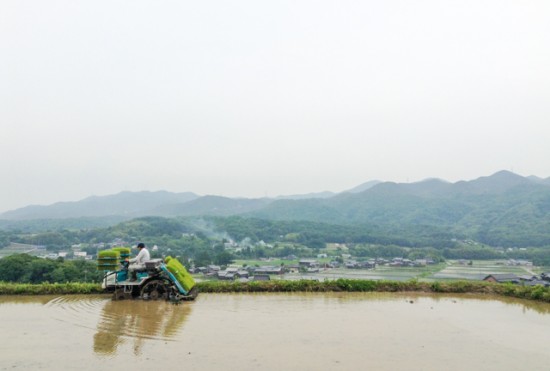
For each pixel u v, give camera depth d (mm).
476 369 6387
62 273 26000
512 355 7102
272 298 12461
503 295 13320
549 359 6898
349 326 9070
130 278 12461
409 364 6578
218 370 6191
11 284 13000
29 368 6219
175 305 11242
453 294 13484
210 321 9438
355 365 6496
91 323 9164
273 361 6641
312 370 6246
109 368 6234
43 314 10055
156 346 7426
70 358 6711
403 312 10648
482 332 8672
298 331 8594
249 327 8906
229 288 13523
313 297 12727
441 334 8461
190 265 64188
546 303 12086
